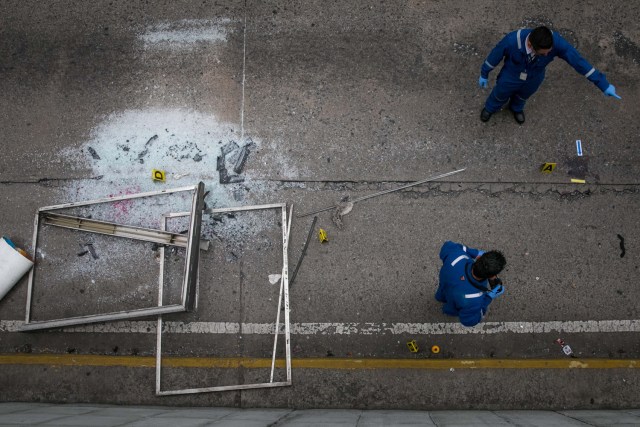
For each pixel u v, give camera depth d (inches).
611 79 236.7
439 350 214.8
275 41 245.0
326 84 239.5
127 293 225.1
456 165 230.2
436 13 244.2
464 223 224.7
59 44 249.3
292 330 218.2
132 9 250.7
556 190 226.5
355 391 211.2
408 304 218.7
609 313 216.2
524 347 214.1
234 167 233.3
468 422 179.3
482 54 239.8
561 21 241.6
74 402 216.5
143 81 243.8
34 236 229.1
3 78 247.0
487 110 225.8
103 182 235.5
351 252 223.9
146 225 230.2
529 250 221.9
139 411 197.9
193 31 247.6
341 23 245.1
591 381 209.2
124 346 220.5
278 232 226.2
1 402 215.5
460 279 167.3
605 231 222.5
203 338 219.5
